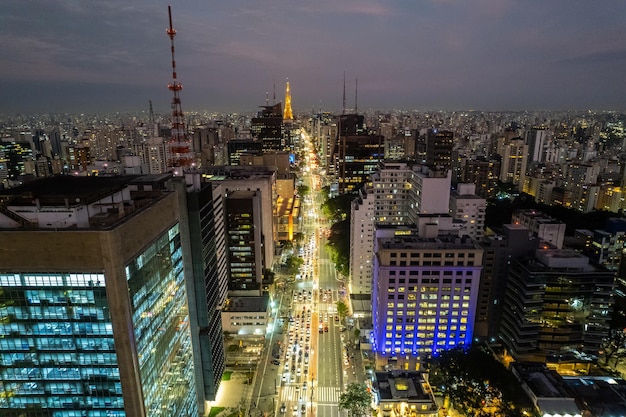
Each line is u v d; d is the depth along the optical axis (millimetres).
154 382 105438
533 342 173750
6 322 89125
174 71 192125
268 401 165000
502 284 185375
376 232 197125
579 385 153375
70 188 100125
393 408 142750
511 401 140375
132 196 116062
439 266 168375
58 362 92500
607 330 171125
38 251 84625
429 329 176125
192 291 146125
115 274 86312
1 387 93875
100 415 96625
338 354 195000
